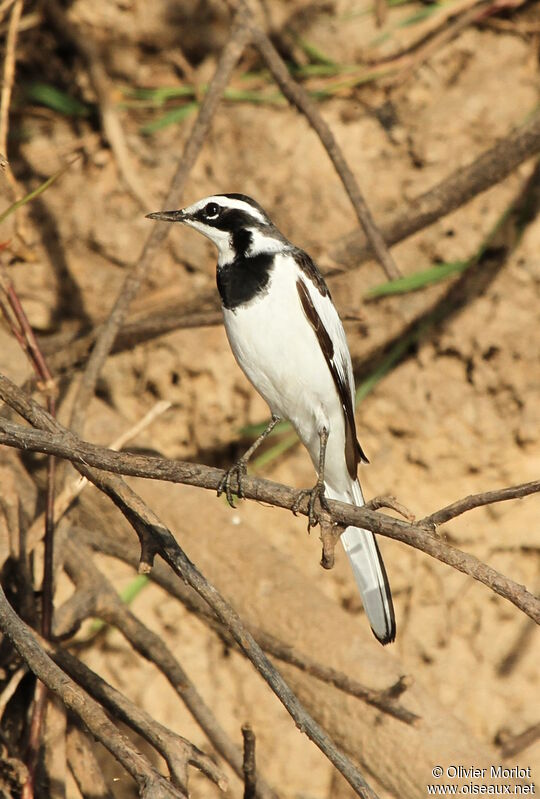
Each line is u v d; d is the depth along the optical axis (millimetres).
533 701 12195
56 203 12469
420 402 12289
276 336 8461
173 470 6113
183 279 12328
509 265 12289
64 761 7910
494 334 12195
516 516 12367
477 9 12727
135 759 5848
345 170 10078
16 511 8656
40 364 8797
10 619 6184
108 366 12352
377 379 12227
